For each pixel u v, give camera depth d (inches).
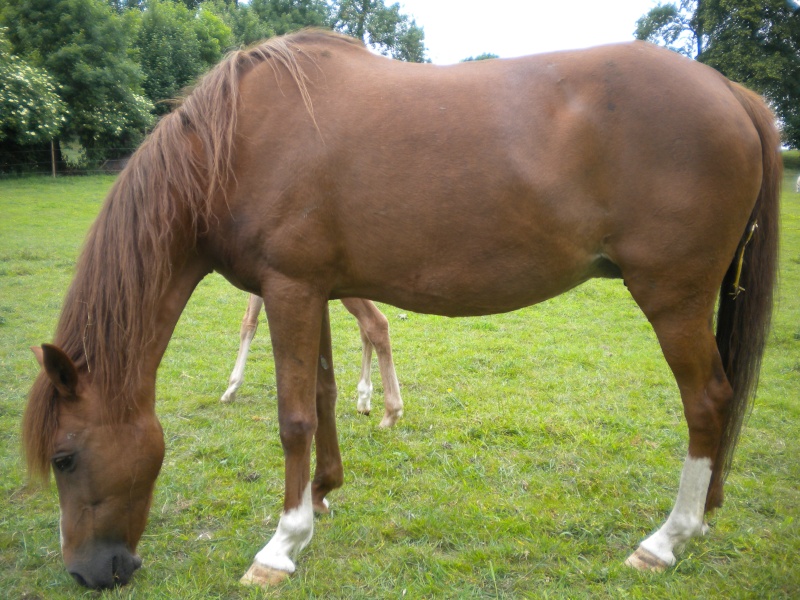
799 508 105.6
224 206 83.7
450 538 98.3
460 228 79.5
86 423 79.7
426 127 79.5
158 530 101.2
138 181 83.2
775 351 205.9
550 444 134.3
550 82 80.3
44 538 97.4
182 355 204.5
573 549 94.3
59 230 459.2
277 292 83.3
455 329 242.8
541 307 284.0
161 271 83.3
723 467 93.3
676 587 83.0
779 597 81.0
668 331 81.8
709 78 81.5
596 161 78.2
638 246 79.2
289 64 85.0
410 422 148.6
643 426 143.8
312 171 80.4
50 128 757.9
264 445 135.9
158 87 995.3
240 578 88.2
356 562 90.3
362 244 82.3
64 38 840.9
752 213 85.6
